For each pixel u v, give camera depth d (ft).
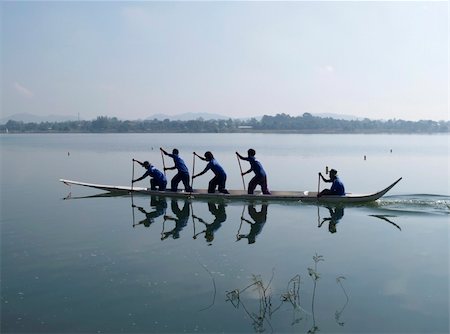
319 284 33.96
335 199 66.59
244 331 27.07
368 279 34.96
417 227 52.29
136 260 39.73
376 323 27.86
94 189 83.35
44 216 58.65
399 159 165.37
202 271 36.88
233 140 417.08
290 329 27.25
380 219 56.75
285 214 60.03
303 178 103.86
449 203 65.72
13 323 27.96
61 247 43.73
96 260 39.68
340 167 132.77
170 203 68.08
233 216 58.80
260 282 32.73
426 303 30.55
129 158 166.30
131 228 51.93
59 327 27.48
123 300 31.19
